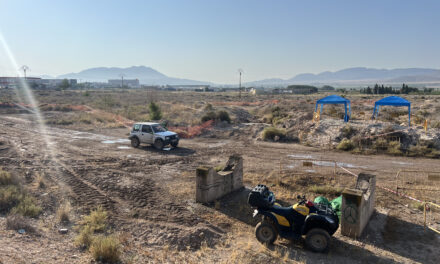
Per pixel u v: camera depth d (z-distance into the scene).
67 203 10.00
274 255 7.10
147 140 20.95
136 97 89.06
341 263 6.82
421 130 21.56
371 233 8.36
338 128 23.61
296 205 7.74
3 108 51.31
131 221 8.91
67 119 36.75
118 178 13.37
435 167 15.89
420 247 7.62
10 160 16.22
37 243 6.98
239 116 39.19
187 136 25.84
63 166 15.38
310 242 7.31
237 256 7.04
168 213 9.59
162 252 7.20
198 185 10.59
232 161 12.41
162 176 13.98
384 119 30.52
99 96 93.06
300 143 23.00
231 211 9.95
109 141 23.72
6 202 9.51
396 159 17.77
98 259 6.43
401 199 11.11
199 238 7.97
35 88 148.50
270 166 16.05
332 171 14.98
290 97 93.44
